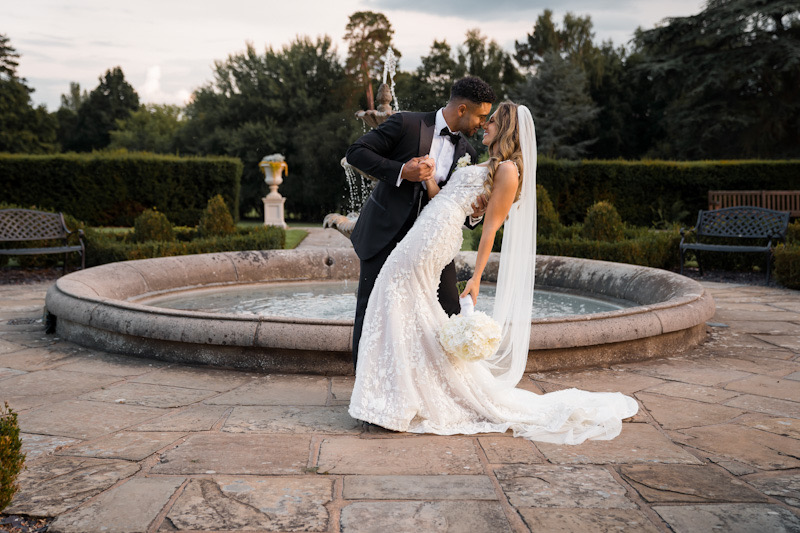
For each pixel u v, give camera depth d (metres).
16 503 2.25
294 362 4.09
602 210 9.94
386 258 3.33
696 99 30.33
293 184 31.84
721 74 28.50
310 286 7.55
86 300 4.83
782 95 29.64
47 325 5.27
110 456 2.70
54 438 2.91
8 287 8.09
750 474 2.58
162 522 2.12
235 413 3.30
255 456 2.72
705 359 4.59
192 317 4.27
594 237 9.90
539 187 10.85
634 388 3.85
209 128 34.09
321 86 33.84
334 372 4.05
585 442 2.95
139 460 2.66
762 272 9.88
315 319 4.08
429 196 3.36
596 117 35.56
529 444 2.93
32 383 3.86
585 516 2.20
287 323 4.04
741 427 3.16
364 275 3.40
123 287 6.27
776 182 18.27
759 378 4.08
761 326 5.76
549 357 4.20
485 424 3.15
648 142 37.22
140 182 18.38
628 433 3.08
